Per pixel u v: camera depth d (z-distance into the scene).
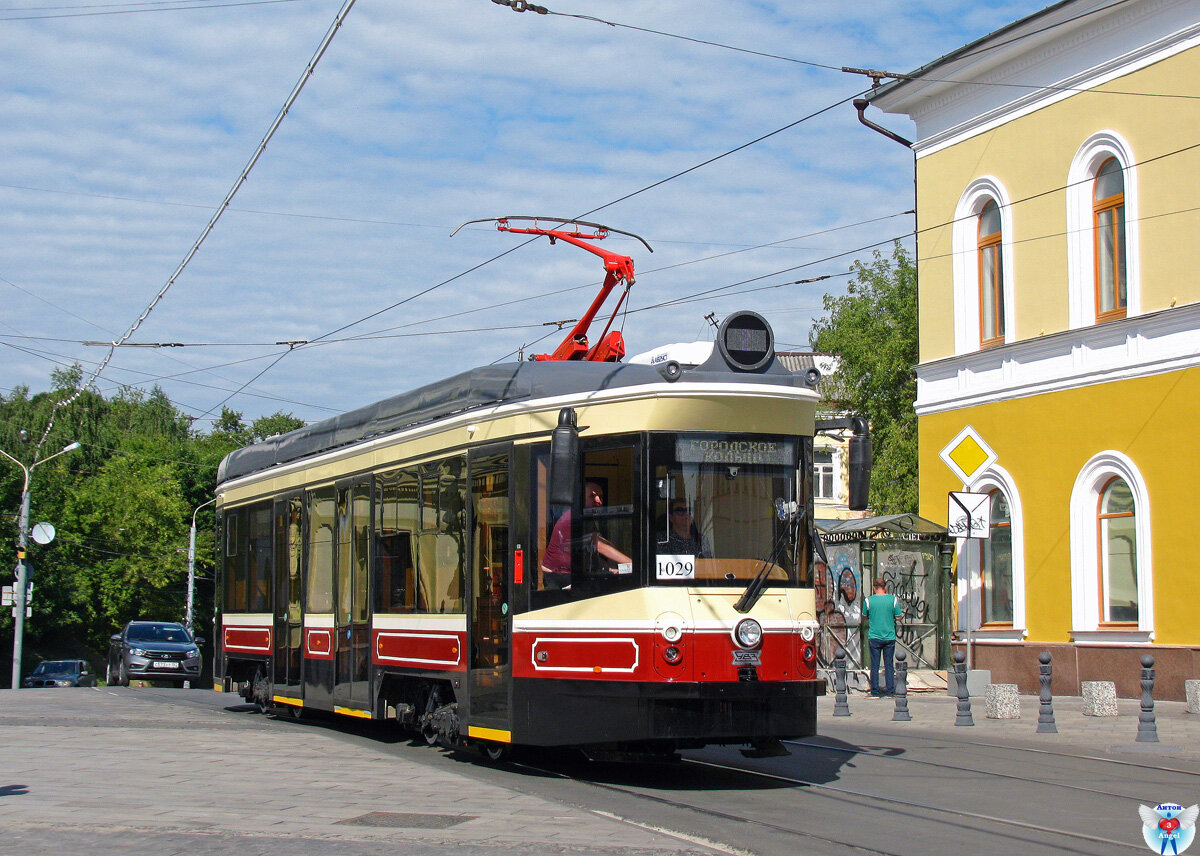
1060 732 15.05
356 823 8.44
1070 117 20.94
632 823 8.55
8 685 60.72
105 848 7.49
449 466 12.27
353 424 14.84
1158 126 19.34
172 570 61.47
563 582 10.71
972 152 22.98
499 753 11.79
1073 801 9.92
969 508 17.16
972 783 10.87
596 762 12.18
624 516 10.44
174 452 68.56
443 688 12.50
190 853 7.34
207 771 11.17
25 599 41.91
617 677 10.24
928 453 23.84
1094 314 20.52
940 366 23.59
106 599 60.22
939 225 23.78
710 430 10.56
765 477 10.70
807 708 10.51
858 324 35.25
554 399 11.02
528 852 7.45
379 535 13.77
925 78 22.22
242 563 18.45
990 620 22.50
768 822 8.86
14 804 9.21
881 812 9.34
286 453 17.03
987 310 22.94
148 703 21.59
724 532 10.46
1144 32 19.56
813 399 10.97
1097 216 20.61
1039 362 21.44
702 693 10.09
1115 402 19.92
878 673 20.48
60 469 59.34
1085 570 20.36
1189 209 18.84
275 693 16.77
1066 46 20.95
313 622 15.46
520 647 10.95
